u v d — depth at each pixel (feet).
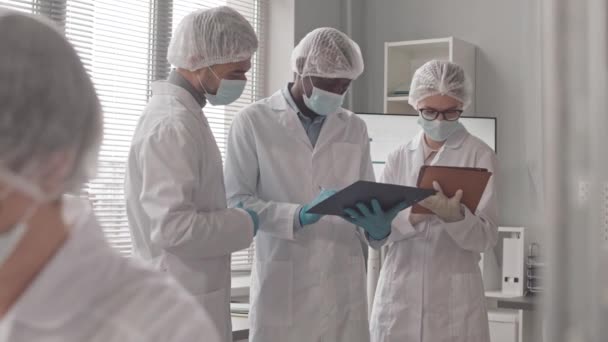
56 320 2.09
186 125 6.46
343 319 7.93
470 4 14.38
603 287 3.14
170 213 6.19
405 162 9.08
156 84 6.84
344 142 8.13
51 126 2.17
